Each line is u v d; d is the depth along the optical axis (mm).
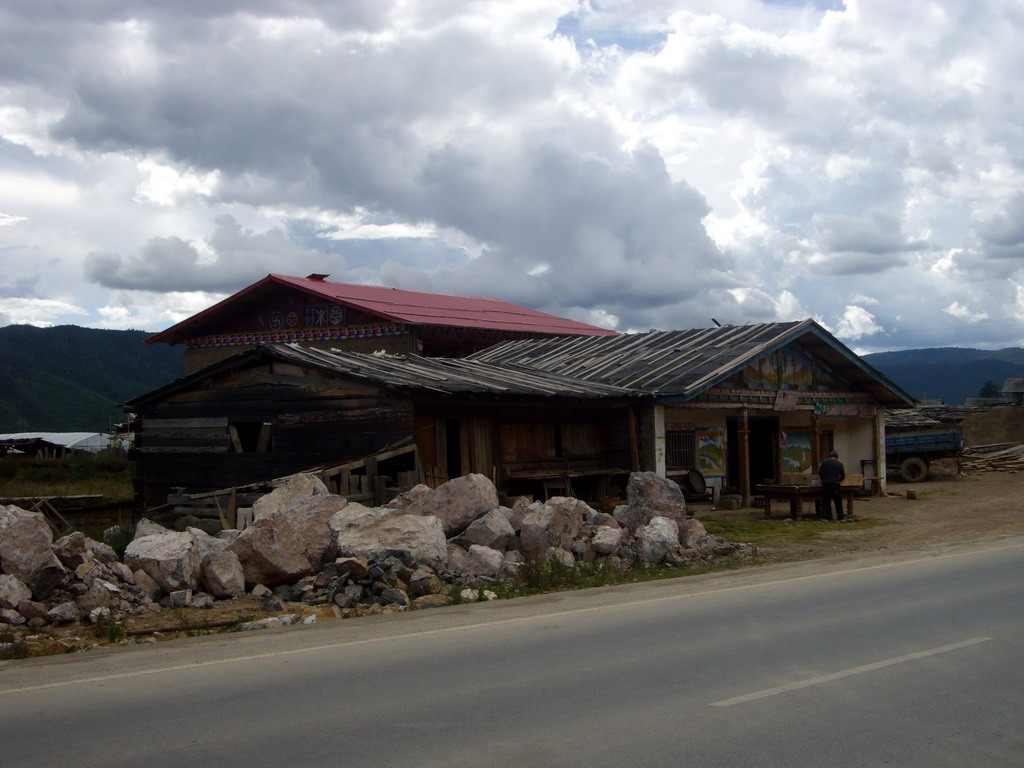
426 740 5723
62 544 11367
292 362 19828
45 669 7863
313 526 12883
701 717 6164
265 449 20391
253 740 5762
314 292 35312
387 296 39156
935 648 8133
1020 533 18344
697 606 10453
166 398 21844
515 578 12906
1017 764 5371
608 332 44625
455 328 34844
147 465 22047
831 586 11727
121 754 5539
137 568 11852
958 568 13172
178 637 9812
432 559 12789
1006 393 61344
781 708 6371
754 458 29406
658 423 23359
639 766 5270
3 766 5367
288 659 8047
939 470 37656
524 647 8391
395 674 7422
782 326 26672
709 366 24359
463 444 20422
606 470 23328
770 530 20047
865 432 30562
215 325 37812
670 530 15102
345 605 11422
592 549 14586
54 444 64938
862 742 5695
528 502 15391
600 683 7047
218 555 11969
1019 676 7227
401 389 18156
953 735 5844
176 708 6508
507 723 6059
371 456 18141
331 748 5598
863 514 23547
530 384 21625
